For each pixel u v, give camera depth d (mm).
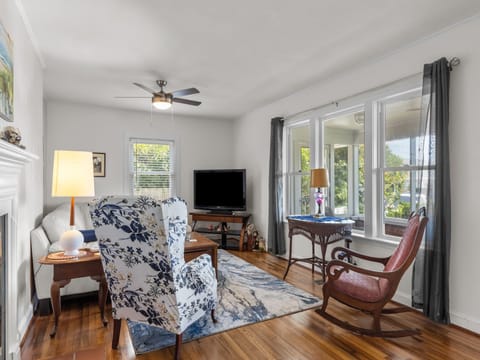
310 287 3242
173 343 2139
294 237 4312
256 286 3262
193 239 3254
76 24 2379
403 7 2176
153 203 1659
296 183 4445
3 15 1812
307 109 4039
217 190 5438
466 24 2332
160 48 2822
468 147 2312
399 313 2594
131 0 2072
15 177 1921
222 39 2652
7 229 1839
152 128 5457
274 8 2184
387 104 3133
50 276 2600
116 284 1947
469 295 2299
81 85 3855
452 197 2402
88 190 2451
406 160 2951
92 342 2141
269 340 2174
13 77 2033
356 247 3332
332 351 2033
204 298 2121
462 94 2352
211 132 5996
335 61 3143
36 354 1986
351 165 3562
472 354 1991
